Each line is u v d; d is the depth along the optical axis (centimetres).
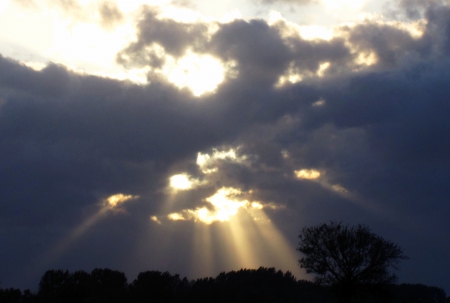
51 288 6366
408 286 6338
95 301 6294
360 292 4525
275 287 6881
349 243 4522
